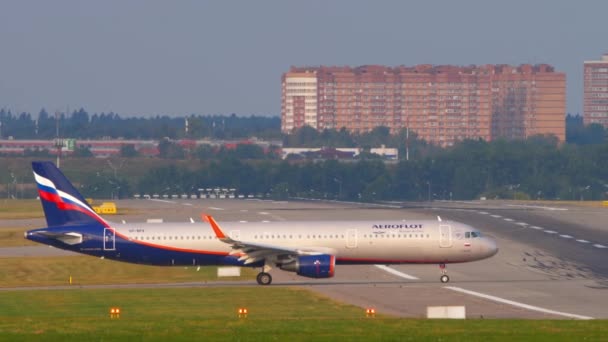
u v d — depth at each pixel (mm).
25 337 163375
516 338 161250
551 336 163125
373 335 164625
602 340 159375
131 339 161000
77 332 169500
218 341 158750
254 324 182375
